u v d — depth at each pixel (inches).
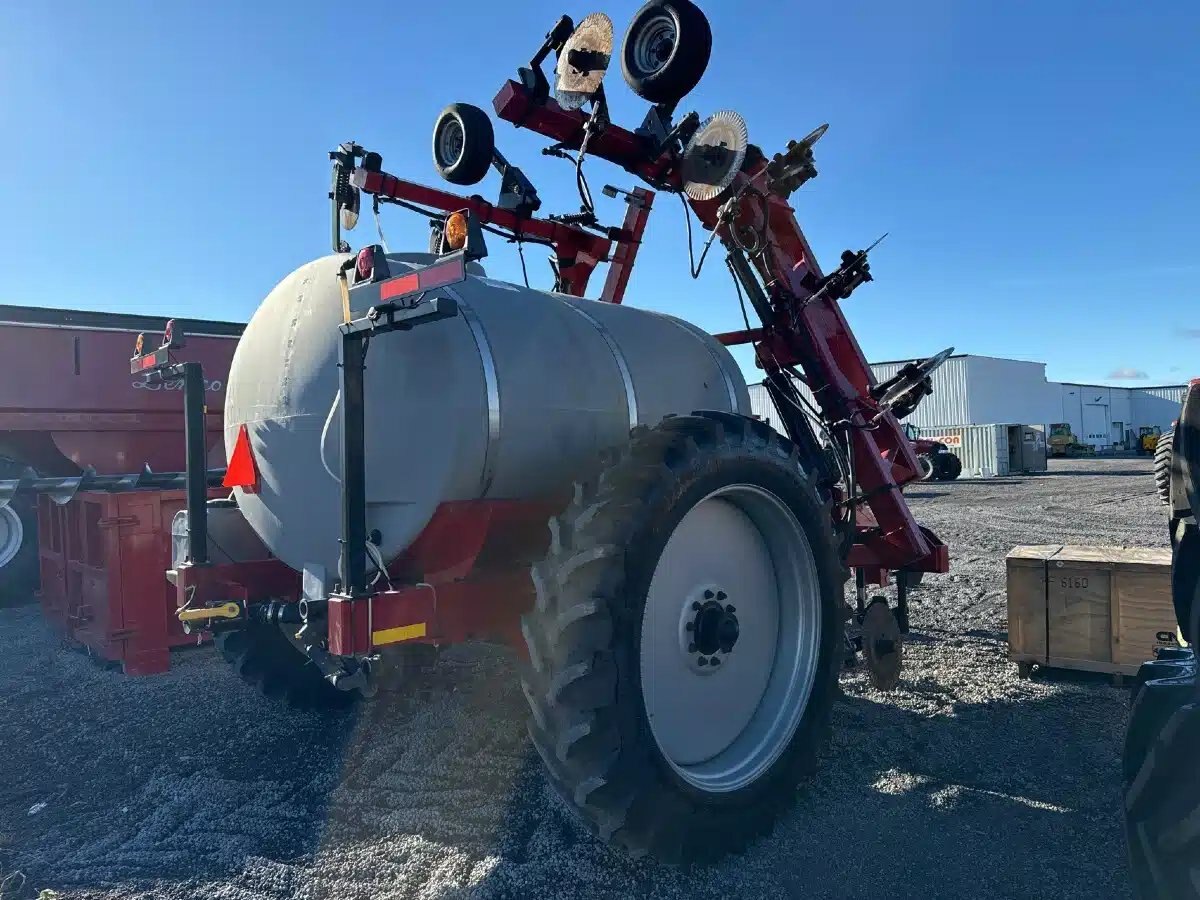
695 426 115.3
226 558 152.1
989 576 324.5
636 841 101.0
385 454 116.8
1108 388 2465.6
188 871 111.8
